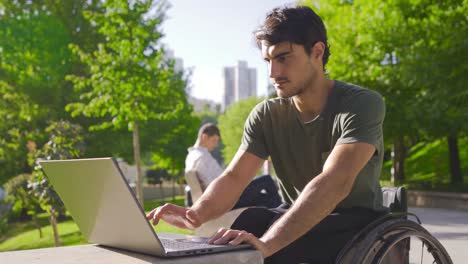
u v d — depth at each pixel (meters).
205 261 1.59
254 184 4.48
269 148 2.48
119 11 13.40
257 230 2.38
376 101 2.20
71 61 23.61
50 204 8.91
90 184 1.71
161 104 13.75
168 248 1.69
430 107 14.75
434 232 8.20
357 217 2.25
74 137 9.48
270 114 2.44
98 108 13.80
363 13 17.94
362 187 2.25
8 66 22.22
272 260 2.32
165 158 36.84
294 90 2.19
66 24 23.83
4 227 18.42
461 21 14.79
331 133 2.26
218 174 5.41
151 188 46.50
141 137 25.77
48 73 22.61
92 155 24.45
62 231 14.47
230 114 49.56
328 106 2.25
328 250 2.24
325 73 2.33
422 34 16.05
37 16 22.94
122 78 13.42
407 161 25.05
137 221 1.59
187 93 27.64
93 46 23.83
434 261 2.24
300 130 2.35
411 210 13.57
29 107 21.75
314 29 2.19
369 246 2.02
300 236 2.08
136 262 1.58
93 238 1.98
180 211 2.34
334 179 2.03
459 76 14.16
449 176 20.83
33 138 21.62
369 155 2.12
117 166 1.54
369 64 17.81
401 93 17.31
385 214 2.25
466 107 14.20
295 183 2.47
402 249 2.23
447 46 14.46
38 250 1.88
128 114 13.23
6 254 1.80
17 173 22.89
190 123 35.53
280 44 2.15
